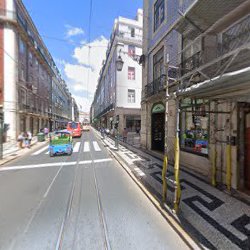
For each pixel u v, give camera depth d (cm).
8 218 378
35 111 2670
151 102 1177
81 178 655
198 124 702
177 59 827
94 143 1738
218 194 473
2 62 1811
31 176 680
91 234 321
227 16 459
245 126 507
